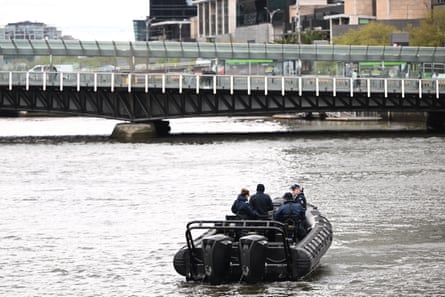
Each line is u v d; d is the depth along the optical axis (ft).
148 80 627.05
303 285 202.90
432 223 279.69
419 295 196.24
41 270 225.15
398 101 647.97
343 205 317.63
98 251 246.47
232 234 210.18
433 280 208.13
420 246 245.86
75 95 634.43
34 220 298.97
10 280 215.51
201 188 372.17
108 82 624.18
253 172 423.23
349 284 204.44
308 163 456.04
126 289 204.85
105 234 271.69
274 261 203.10
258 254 198.18
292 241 210.59
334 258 231.09
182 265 205.26
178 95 638.12
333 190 356.79
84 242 259.39
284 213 214.48
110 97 637.71
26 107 631.15
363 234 263.08
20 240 264.11
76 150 547.90
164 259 234.58
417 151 506.89
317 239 212.43
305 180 390.42
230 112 637.30
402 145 545.85
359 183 376.48
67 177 417.08
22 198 352.08
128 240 261.44
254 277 199.00
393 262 226.58
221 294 196.34
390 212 301.22
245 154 507.71
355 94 635.66
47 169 449.48
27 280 215.31
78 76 618.03
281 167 440.86
